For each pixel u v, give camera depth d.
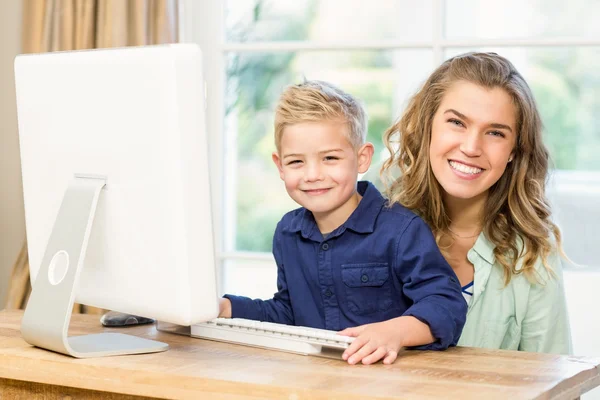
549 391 1.15
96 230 1.37
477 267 1.76
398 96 2.88
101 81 1.32
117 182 1.32
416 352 1.40
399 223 1.57
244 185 3.01
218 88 2.82
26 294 2.72
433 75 1.75
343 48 2.69
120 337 1.46
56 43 2.73
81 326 1.63
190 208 1.25
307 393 1.12
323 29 2.99
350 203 1.63
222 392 1.17
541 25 2.66
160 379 1.21
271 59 2.98
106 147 1.33
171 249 1.26
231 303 1.65
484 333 1.79
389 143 1.93
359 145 1.65
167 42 2.64
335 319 1.63
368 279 1.58
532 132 1.71
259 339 1.42
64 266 1.36
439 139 1.67
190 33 2.83
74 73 1.37
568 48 2.62
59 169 1.42
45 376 1.30
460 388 1.14
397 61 2.86
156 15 2.65
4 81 2.96
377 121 2.96
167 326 1.57
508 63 1.72
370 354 1.30
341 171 1.57
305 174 1.58
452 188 1.66
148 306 1.31
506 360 1.34
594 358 1.36
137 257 1.31
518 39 2.56
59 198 1.43
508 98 1.66
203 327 1.50
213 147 2.83
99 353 1.33
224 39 2.85
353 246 1.60
